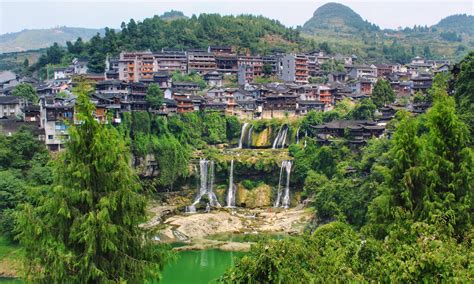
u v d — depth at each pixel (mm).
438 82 103500
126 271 24781
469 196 30953
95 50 188125
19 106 119250
